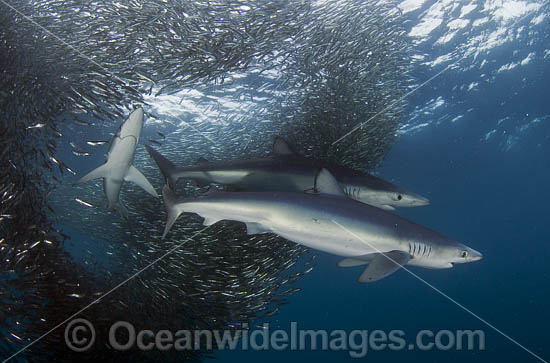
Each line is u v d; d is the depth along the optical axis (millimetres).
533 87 17672
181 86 8742
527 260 55781
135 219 9203
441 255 5039
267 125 10922
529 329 42594
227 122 11562
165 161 6684
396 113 12141
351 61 9930
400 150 22906
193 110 12438
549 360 32156
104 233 9414
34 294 7109
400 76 11539
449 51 14258
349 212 4816
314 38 9219
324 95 10273
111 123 12625
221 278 8414
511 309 51219
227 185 6641
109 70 7859
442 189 34594
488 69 16031
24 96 7332
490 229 48906
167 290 8383
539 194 35438
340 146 10828
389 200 6602
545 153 26094
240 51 8539
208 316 8578
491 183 33094
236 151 11102
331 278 48094
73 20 7617
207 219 5152
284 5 8422
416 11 11664
